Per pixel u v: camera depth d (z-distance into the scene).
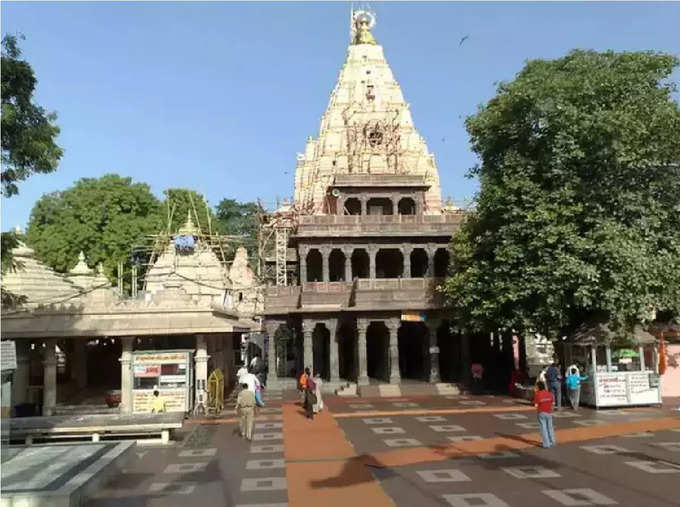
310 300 49.91
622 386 31.36
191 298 34.28
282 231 67.12
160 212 87.44
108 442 20.17
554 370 31.64
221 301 65.38
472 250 40.28
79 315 31.69
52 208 84.25
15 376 32.41
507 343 50.38
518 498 14.70
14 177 19.09
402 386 44.47
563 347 35.28
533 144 34.81
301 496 15.33
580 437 23.16
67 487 13.40
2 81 18.39
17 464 16.38
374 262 55.53
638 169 31.98
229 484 16.83
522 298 34.03
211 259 68.31
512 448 21.20
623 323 32.06
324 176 71.31
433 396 41.66
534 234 33.12
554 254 32.56
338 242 55.47
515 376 40.47
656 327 36.41
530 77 34.38
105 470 15.90
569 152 32.22
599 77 32.19
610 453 19.91
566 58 35.53
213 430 26.83
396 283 48.16
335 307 49.25
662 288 32.06
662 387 35.88
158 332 31.27
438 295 47.59
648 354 32.78
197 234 71.00
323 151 73.00
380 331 58.50
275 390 48.62
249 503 14.77
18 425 22.67
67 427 22.95
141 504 14.88
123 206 84.31
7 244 19.95
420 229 55.56
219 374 33.28
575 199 32.81
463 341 46.62
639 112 31.69
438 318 47.62
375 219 55.56
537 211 32.62
